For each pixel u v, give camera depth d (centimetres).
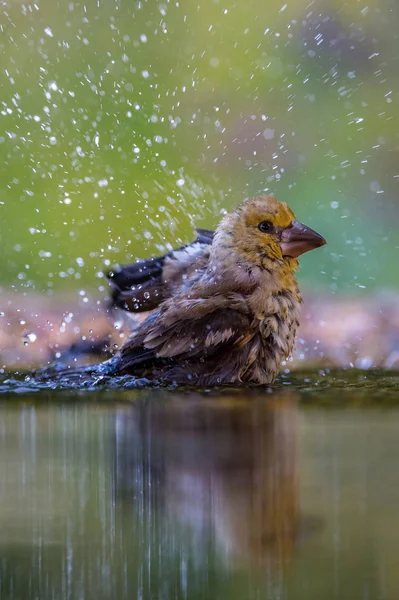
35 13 2094
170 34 2198
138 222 1827
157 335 987
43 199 1869
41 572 388
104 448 620
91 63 2089
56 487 518
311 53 2280
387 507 474
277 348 1005
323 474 541
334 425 709
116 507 479
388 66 2269
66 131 1970
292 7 2292
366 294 1669
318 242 1010
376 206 2073
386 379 1021
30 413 773
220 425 710
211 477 536
